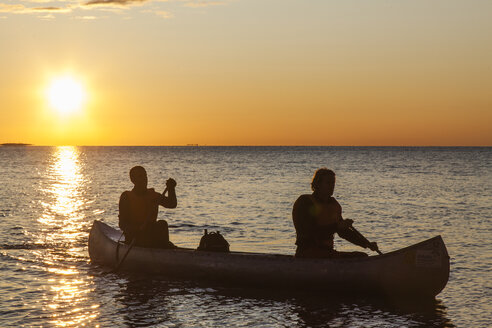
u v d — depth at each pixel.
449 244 11.82
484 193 26.59
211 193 26.53
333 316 6.79
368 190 28.67
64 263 9.78
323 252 7.98
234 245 11.87
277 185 32.44
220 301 7.47
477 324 6.46
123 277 8.80
